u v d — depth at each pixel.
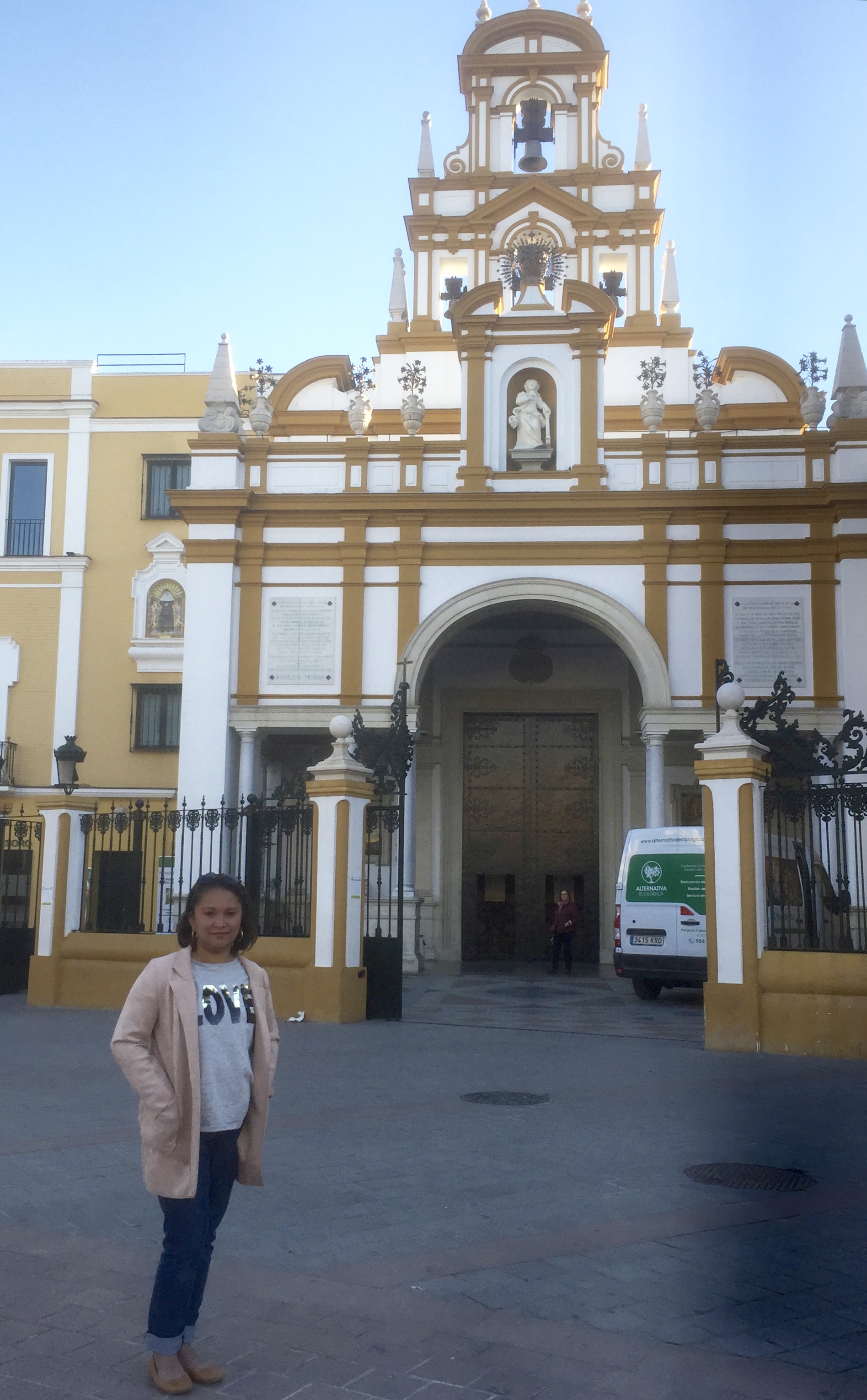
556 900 26.31
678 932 17.64
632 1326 4.73
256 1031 4.50
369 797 15.08
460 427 26.39
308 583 23.00
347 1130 8.26
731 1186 6.83
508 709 26.80
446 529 22.98
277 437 27.91
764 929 12.49
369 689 22.62
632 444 22.97
